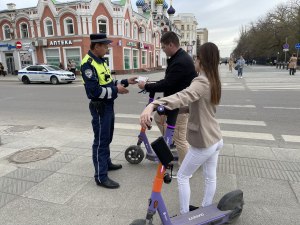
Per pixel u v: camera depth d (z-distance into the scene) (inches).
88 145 211.5
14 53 1259.8
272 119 289.7
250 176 153.3
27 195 136.5
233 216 110.4
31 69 818.2
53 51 1199.6
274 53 2386.8
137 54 1416.1
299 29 1808.6
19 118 328.5
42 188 143.3
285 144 211.3
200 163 103.0
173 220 100.7
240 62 850.1
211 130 98.6
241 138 228.1
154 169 165.2
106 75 138.6
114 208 124.4
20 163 176.4
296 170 160.7
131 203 128.1
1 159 183.9
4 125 289.4
